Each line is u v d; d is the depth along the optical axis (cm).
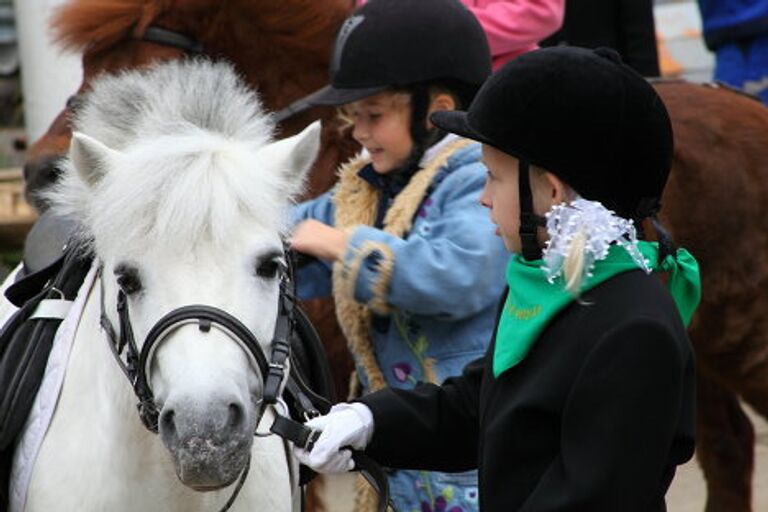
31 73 1104
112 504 436
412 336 547
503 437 370
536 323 370
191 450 370
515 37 705
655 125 374
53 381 457
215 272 394
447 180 538
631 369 349
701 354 746
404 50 532
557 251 361
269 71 685
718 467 784
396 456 425
